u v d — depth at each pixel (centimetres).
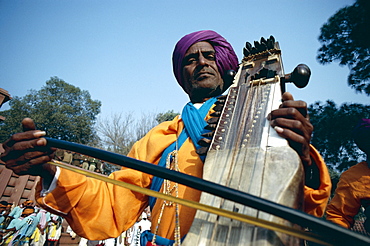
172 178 104
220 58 233
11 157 134
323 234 88
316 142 864
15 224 866
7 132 3191
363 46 946
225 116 162
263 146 130
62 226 1405
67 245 1310
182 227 154
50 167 158
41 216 1007
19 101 3353
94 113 3772
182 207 161
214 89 227
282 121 127
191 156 176
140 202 199
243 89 175
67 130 3284
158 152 199
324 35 1036
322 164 133
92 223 180
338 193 243
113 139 2353
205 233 111
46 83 3634
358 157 793
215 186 96
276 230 96
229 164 132
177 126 213
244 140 139
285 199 106
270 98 155
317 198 131
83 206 178
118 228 186
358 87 967
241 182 120
